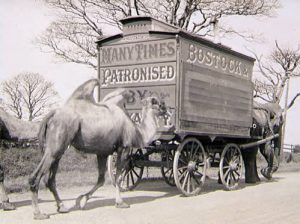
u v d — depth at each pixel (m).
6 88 62.22
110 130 9.91
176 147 12.60
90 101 9.84
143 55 12.56
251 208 10.53
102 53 13.23
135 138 10.62
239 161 15.22
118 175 10.43
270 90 47.06
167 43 12.23
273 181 18.09
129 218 9.00
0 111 11.28
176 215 9.45
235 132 14.66
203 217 9.23
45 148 9.16
